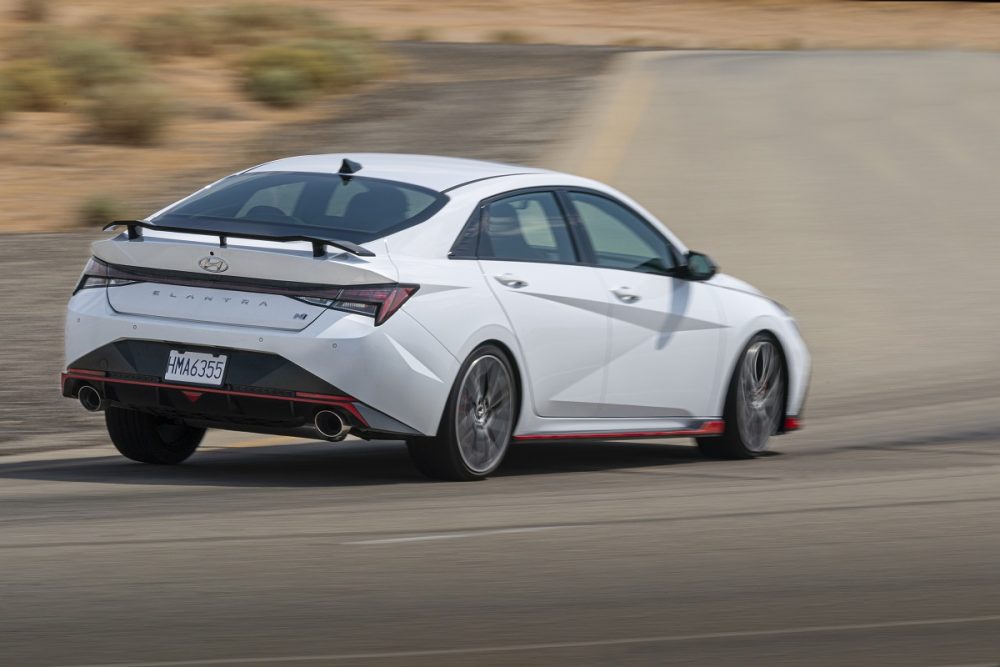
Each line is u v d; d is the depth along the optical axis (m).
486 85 99.38
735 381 27.84
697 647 14.18
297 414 21.53
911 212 58.84
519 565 17.53
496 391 23.42
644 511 21.30
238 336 21.58
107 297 22.73
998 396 35.06
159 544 18.36
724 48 150.75
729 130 77.31
